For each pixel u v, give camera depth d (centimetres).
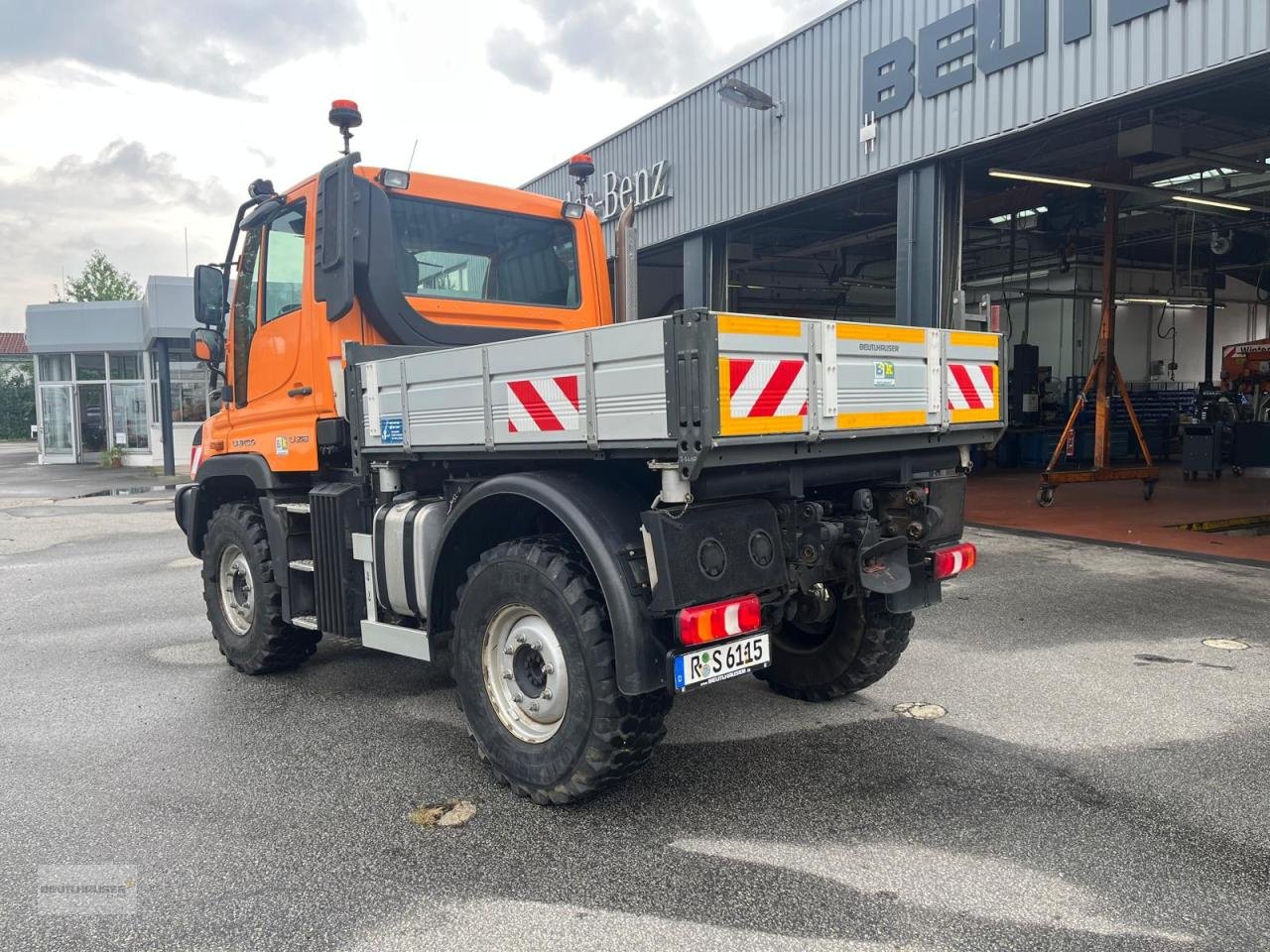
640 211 1430
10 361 5791
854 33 1007
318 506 449
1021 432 1991
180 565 941
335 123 408
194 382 2553
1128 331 2602
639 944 256
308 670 544
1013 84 834
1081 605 670
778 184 1141
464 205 486
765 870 297
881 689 483
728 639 330
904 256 983
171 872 300
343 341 437
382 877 296
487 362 355
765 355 298
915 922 265
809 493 399
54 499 1683
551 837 322
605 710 320
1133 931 260
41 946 259
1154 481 1298
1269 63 661
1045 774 370
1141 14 720
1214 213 1748
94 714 464
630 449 309
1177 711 443
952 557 407
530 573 340
